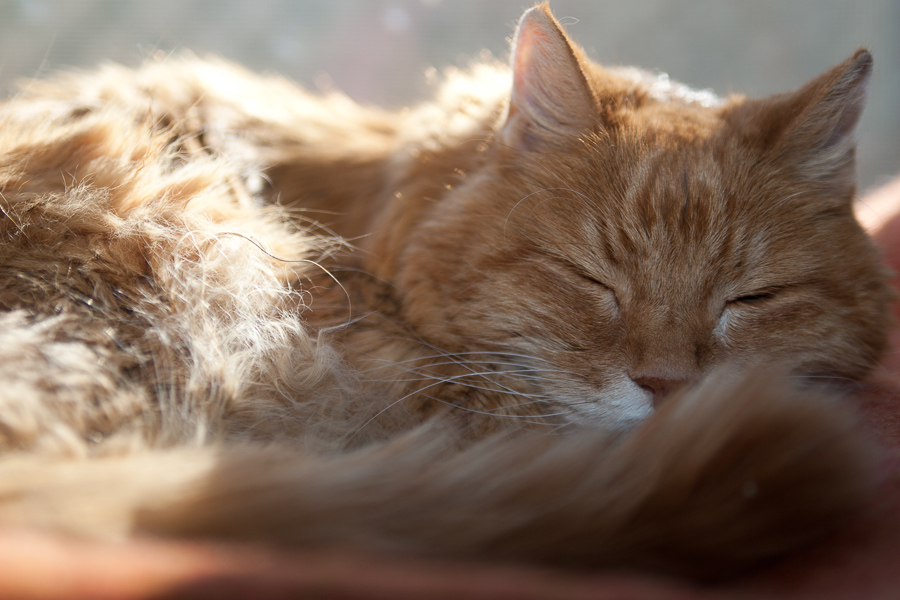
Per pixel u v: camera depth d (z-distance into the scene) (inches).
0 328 12.2
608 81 15.2
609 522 10.5
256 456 11.2
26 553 9.1
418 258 14.7
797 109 14.4
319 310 14.3
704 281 14.0
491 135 15.2
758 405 11.0
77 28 46.3
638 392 13.9
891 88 40.4
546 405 14.5
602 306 14.2
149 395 12.5
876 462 11.3
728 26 48.9
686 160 14.2
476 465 11.0
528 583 9.5
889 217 18.8
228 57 48.9
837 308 14.3
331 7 50.9
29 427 11.5
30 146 13.6
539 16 14.4
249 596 8.7
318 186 16.3
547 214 14.4
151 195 13.6
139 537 10.2
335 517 10.4
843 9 45.3
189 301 13.2
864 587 10.2
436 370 14.4
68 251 12.9
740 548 10.5
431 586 9.2
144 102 16.1
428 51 49.9
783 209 14.2
